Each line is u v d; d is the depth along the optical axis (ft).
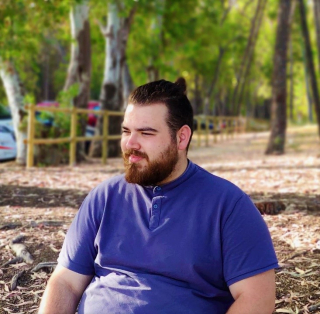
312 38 130.93
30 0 29.48
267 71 141.18
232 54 128.16
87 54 37.63
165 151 6.29
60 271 6.74
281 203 16.34
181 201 6.31
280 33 40.68
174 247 6.19
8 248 12.76
